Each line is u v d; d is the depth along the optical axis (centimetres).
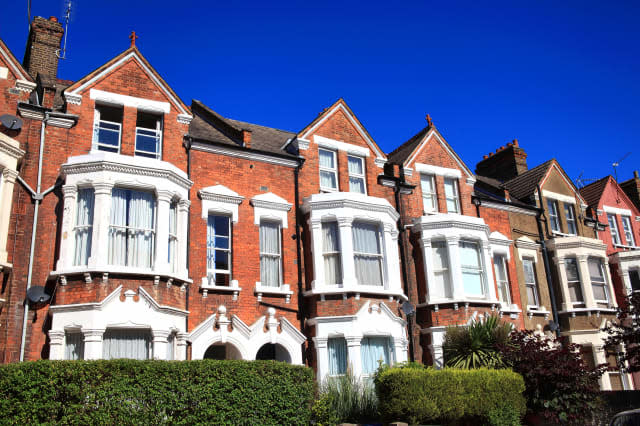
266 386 1240
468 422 1432
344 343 1762
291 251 1852
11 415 977
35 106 1573
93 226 1461
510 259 2367
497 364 1645
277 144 2155
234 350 1692
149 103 1747
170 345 1532
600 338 2333
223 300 1673
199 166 1781
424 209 2242
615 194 3028
